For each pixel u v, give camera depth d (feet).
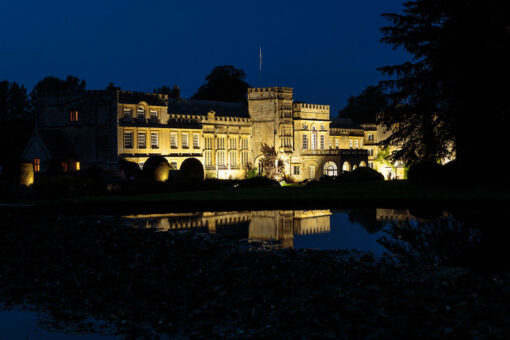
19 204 106.11
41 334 33.83
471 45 132.67
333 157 285.43
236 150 280.10
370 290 39.52
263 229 76.64
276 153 280.10
